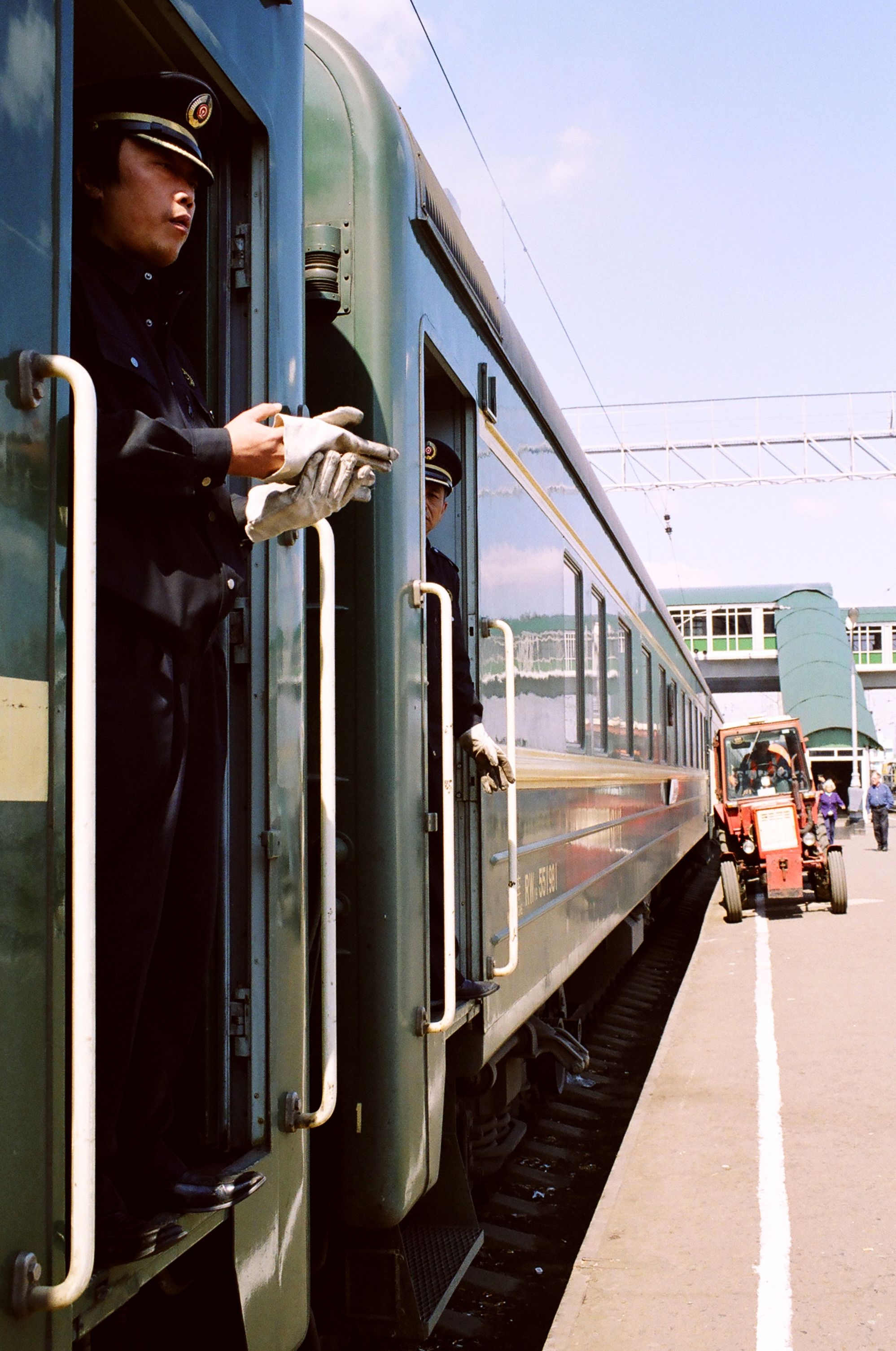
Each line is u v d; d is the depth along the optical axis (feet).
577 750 21.43
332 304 11.32
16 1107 4.92
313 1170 10.94
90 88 6.68
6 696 4.95
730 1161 15.88
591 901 22.49
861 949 34.30
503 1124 18.37
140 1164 6.51
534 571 17.89
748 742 50.70
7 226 5.12
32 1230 4.98
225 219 8.08
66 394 5.51
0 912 4.87
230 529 6.93
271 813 7.90
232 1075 7.65
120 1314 7.38
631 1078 26.53
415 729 11.60
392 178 11.52
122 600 6.21
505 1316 14.40
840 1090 19.21
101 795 6.01
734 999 27.40
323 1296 11.45
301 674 8.59
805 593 169.89
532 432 18.21
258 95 7.95
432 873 12.86
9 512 5.02
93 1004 4.94
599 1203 14.48
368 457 6.94
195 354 8.05
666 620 43.75
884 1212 13.88
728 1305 11.49
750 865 50.03
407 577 11.46
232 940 7.74
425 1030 11.28
